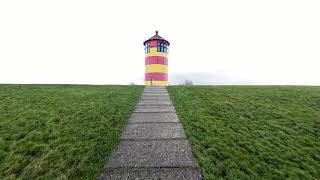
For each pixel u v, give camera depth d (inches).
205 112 361.1
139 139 251.6
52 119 308.2
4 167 189.6
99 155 210.2
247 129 286.4
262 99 459.2
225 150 224.2
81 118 315.6
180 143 241.4
